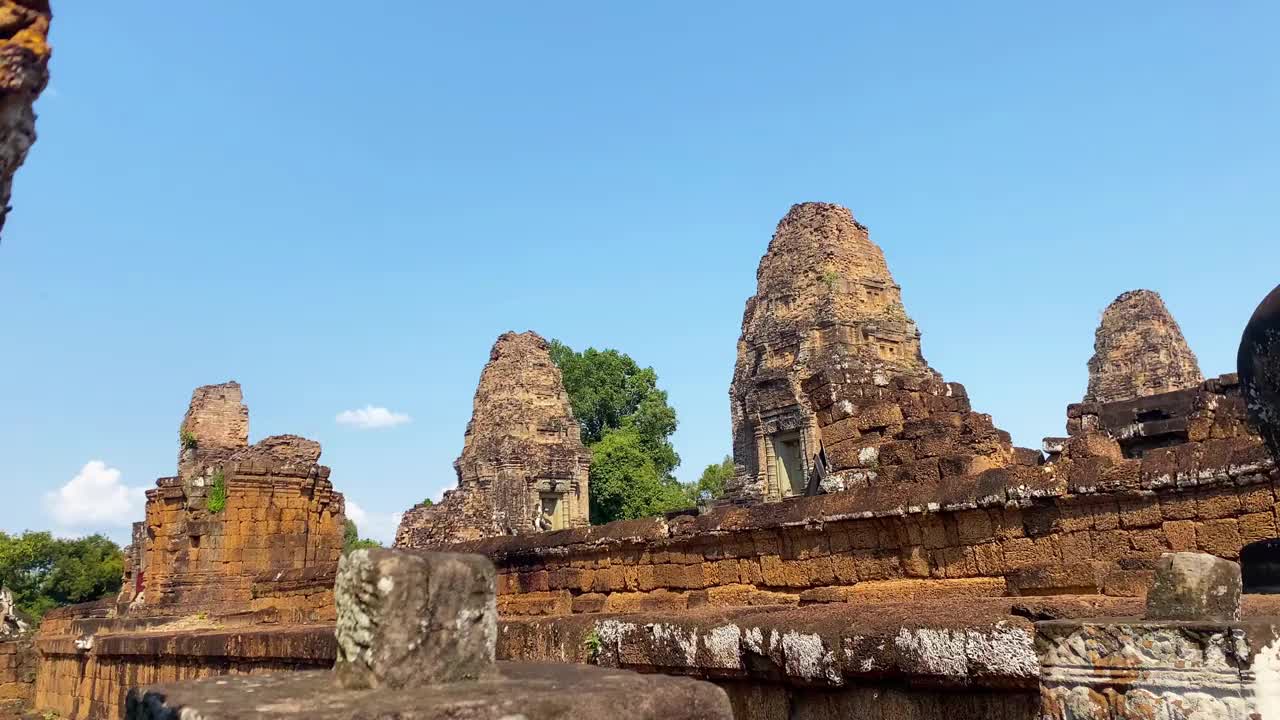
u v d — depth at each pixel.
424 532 50.25
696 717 4.07
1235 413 10.88
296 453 32.09
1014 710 6.26
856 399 14.82
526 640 10.53
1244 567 8.92
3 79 4.77
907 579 12.17
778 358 45.84
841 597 12.62
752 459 46.00
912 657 6.88
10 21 4.86
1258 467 9.47
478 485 54.66
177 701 3.95
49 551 70.31
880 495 12.55
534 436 55.59
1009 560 11.27
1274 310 5.97
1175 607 5.96
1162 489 10.18
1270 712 4.99
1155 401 29.17
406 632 4.32
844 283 45.16
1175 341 48.19
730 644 8.41
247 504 28.38
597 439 71.25
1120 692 5.61
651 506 63.59
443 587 4.48
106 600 32.81
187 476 28.53
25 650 31.55
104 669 23.34
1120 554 10.44
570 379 71.50
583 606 16.36
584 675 4.48
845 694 7.52
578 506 55.91
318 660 13.75
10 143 4.93
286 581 24.62
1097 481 10.64
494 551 18.81
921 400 15.24
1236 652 5.16
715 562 14.58
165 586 28.11
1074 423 29.14
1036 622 6.23
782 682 8.05
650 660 9.15
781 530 13.57
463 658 4.45
